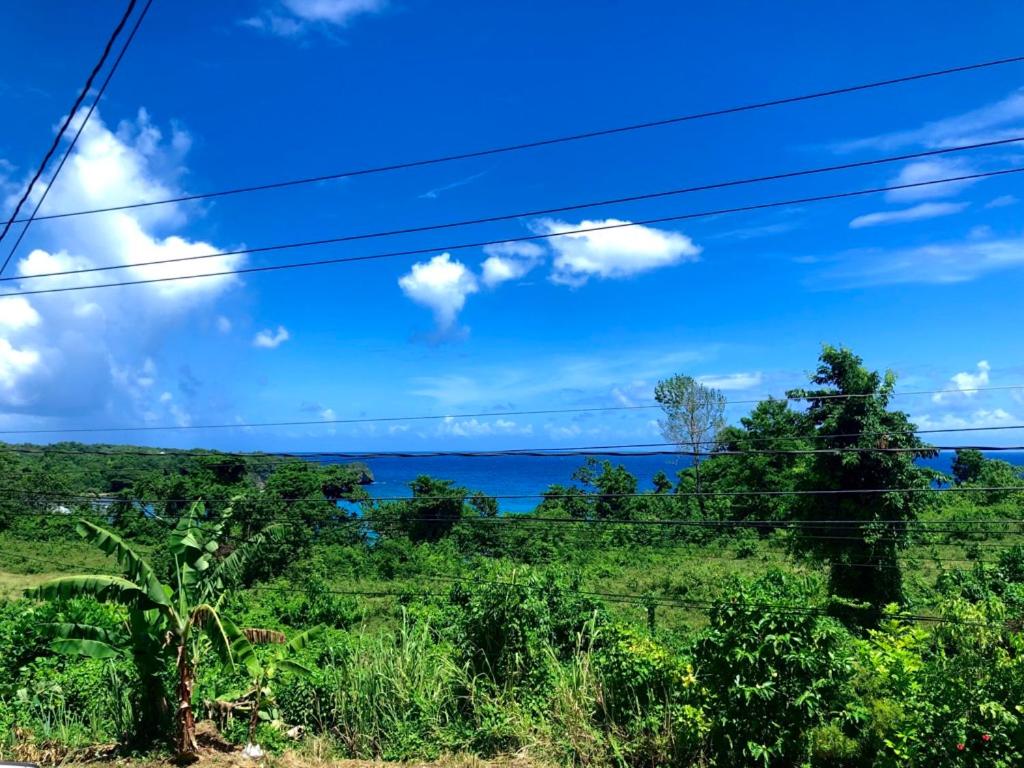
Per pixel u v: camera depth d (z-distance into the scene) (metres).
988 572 21.42
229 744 12.30
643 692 11.85
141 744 12.08
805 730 9.86
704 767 10.66
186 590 12.05
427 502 37.59
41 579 32.09
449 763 11.66
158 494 32.12
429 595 24.58
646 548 37.69
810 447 21.84
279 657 13.63
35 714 13.15
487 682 12.79
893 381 21.05
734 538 37.34
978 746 8.76
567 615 13.69
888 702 9.78
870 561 20.23
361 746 12.40
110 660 13.19
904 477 20.34
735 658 9.95
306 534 33.12
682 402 45.97
